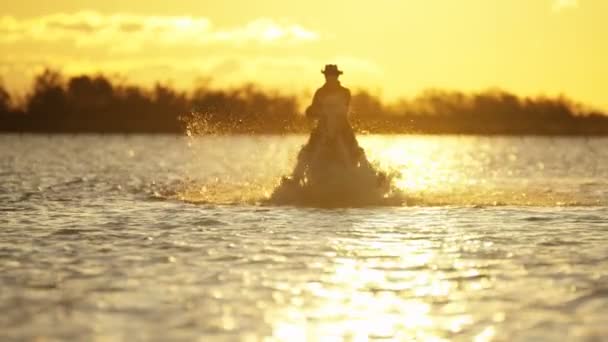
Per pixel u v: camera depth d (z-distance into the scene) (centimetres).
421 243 5744
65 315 3703
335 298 4062
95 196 9556
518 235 6116
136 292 4153
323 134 8594
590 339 3359
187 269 4766
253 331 3494
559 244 5694
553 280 4459
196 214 7406
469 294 4144
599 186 12131
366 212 7550
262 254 5281
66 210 7844
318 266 4872
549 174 16912
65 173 15525
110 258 5122
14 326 3525
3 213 7600
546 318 3691
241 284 4359
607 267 4819
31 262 4975
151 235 6106
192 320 3644
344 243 5731
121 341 3328
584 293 4141
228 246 5594
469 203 8444
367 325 3606
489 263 4966
